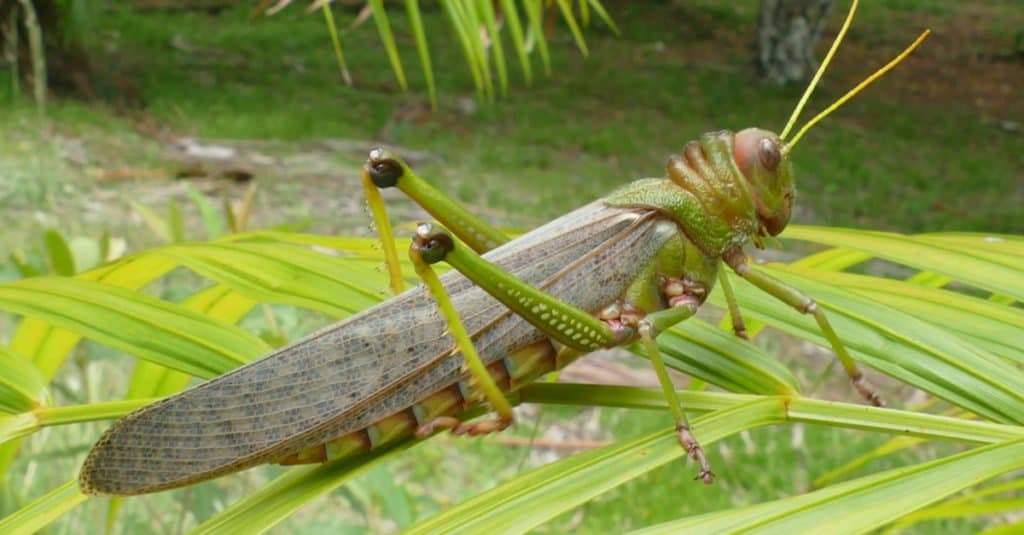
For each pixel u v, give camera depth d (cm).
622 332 23
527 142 177
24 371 22
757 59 238
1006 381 21
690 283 24
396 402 22
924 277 30
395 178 23
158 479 21
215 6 277
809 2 233
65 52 168
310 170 143
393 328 22
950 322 23
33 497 48
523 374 23
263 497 21
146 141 148
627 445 20
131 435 21
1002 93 247
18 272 45
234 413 21
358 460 22
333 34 39
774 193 24
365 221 120
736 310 25
